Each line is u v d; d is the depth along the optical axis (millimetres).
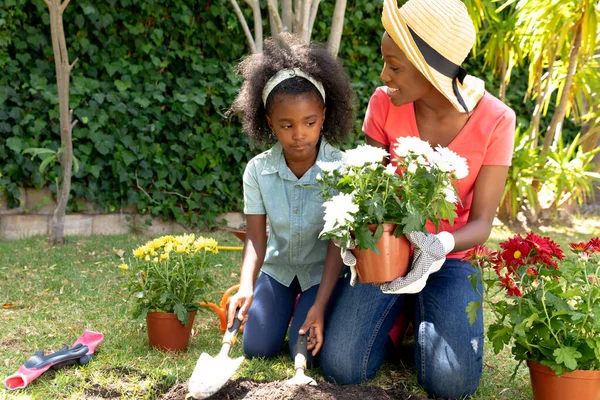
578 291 1865
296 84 2123
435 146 2244
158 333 2357
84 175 4711
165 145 4973
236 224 5375
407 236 1854
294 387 1928
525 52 5812
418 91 2010
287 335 2639
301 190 2365
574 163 5934
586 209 6566
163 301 2295
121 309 2881
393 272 1874
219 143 5098
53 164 4594
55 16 3932
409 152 1876
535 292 1902
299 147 2176
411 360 2436
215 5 5016
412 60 1908
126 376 2121
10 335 2498
